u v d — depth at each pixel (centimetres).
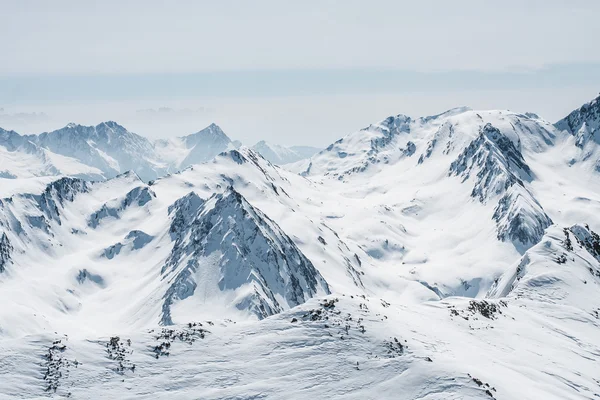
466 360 6900
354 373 6316
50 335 7094
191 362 6794
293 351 6856
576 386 7256
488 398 5703
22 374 6309
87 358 6756
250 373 6506
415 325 7862
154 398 6128
